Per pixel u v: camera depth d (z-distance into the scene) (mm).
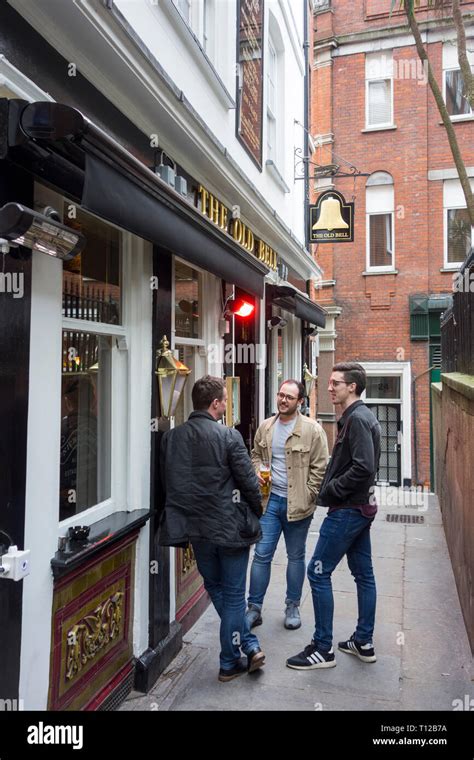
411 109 12734
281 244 7559
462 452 4414
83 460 3074
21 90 2184
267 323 7289
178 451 3121
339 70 13219
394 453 12969
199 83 4453
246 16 5875
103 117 2988
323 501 3375
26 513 2289
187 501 3082
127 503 3334
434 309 12469
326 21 13156
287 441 3955
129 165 2541
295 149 8758
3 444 2141
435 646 3770
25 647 2266
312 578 3455
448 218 12664
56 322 2531
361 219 13070
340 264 13188
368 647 3533
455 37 12375
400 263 12828
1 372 2125
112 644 3012
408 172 12766
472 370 4520
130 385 3350
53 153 2293
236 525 3078
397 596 4688
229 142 5320
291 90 8461
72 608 2631
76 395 3004
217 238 4035
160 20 3668
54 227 2256
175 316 4230
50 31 2463
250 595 4074
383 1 12812
